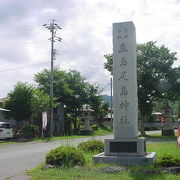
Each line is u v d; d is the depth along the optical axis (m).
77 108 52.22
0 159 16.47
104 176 10.51
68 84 50.94
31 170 12.14
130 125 14.46
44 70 50.62
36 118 40.47
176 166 11.73
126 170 11.41
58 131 47.97
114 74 14.87
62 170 11.62
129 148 13.77
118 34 14.98
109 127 65.94
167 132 43.00
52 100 39.03
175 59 41.44
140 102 42.25
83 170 11.51
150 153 14.66
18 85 37.59
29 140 32.59
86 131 48.97
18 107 36.88
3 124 33.09
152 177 10.26
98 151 17.16
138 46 41.78
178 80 41.16
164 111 43.56
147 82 40.44
